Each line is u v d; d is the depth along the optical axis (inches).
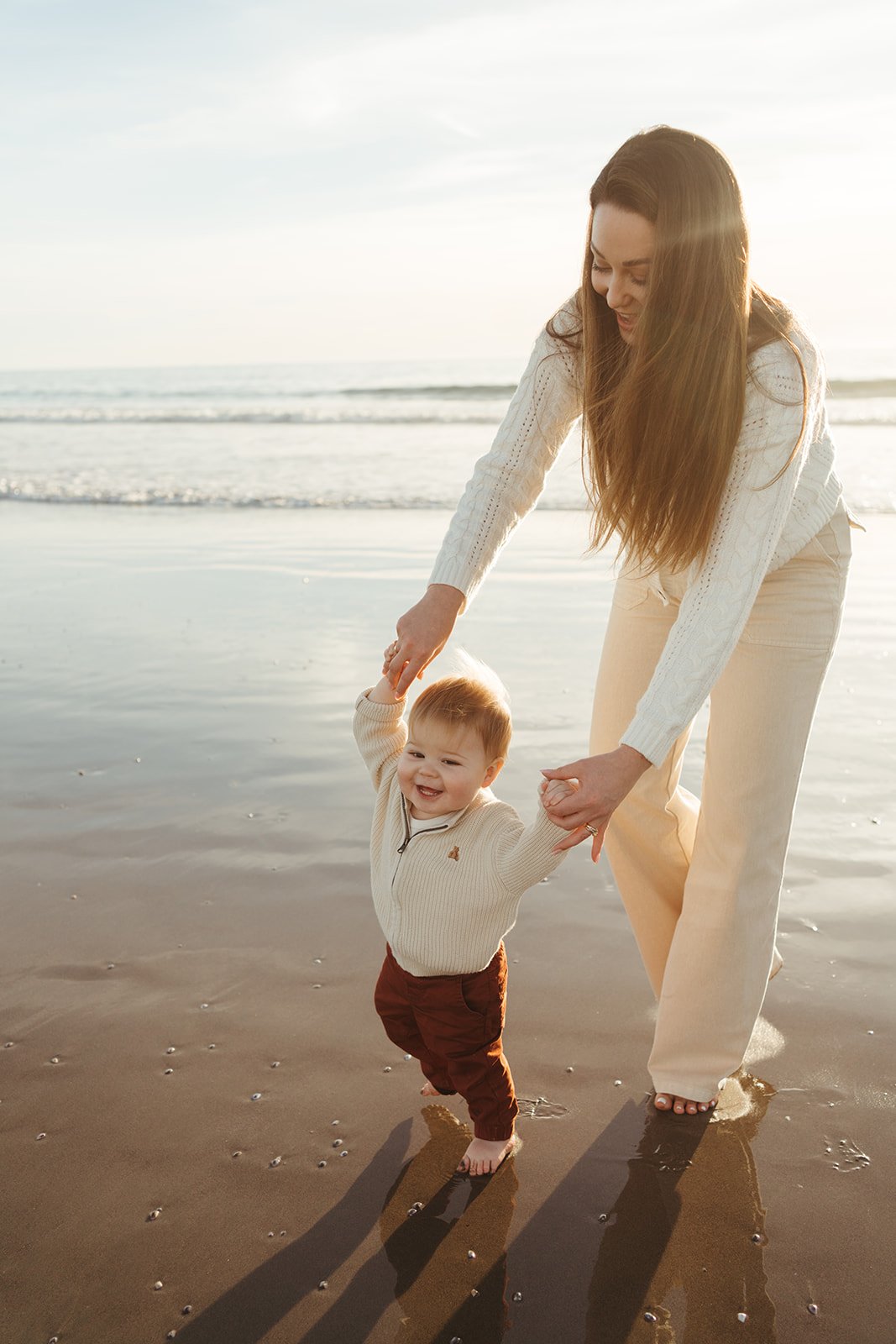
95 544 400.8
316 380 2155.5
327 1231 81.1
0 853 146.4
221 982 114.8
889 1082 97.8
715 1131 92.4
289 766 177.9
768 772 91.1
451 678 88.8
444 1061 90.4
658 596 96.0
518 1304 74.5
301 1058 102.3
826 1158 88.7
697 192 74.6
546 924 128.0
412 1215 82.7
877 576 314.0
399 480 566.6
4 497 538.6
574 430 99.0
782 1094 97.0
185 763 180.4
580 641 252.1
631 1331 72.0
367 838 149.7
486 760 88.0
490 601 295.3
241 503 502.0
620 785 78.3
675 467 79.8
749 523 79.7
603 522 88.7
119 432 940.6
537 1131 93.0
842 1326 72.1
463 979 87.5
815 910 128.7
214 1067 100.8
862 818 154.0
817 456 86.1
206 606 294.2
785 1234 80.5
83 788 169.9
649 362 78.0
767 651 89.5
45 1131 92.0
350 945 122.2
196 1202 84.0
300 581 323.9
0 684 227.9
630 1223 82.0
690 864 98.0
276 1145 90.6
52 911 130.5
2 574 347.9
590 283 85.0
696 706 79.8
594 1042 105.1
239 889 135.9
